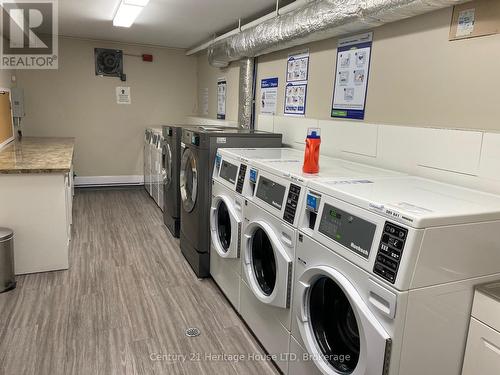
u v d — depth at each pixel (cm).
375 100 237
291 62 330
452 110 187
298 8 268
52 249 311
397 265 116
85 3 360
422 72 202
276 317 198
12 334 226
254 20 376
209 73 580
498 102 165
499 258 135
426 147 196
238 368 205
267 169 207
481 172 168
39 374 194
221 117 535
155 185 525
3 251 271
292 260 176
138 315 253
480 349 131
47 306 259
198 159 295
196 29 466
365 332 126
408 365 124
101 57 589
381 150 227
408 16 196
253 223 210
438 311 125
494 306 125
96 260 341
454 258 124
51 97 575
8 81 481
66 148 423
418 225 114
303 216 168
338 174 191
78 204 525
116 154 632
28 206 298
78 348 216
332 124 272
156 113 643
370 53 239
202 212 300
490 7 166
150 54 620
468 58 177
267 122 370
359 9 206
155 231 425
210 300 276
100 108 607
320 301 164
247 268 224
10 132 477
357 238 133
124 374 197
